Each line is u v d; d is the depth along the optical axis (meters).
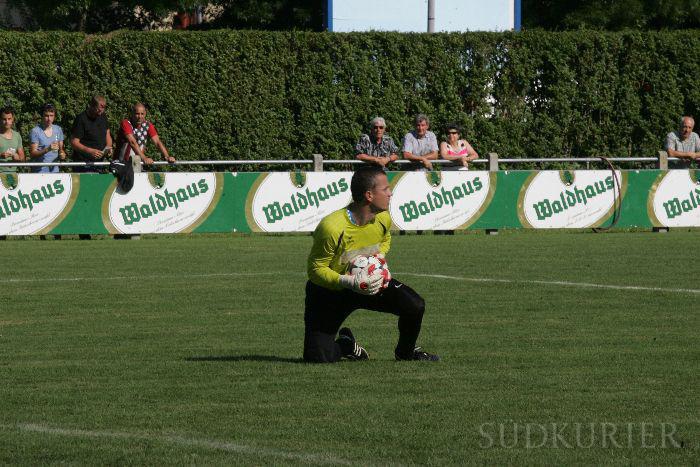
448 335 23.28
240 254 41.34
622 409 16.36
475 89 61.16
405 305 19.59
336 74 59.66
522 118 62.12
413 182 49.91
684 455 13.98
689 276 33.97
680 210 52.91
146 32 58.16
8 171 49.66
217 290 31.16
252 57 58.88
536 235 49.91
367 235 19.23
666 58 63.38
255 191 49.09
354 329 24.34
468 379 18.58
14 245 45.03
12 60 56.88
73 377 18.98
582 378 18.64
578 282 32.47
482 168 61.44
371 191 18.83
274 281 33.22
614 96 63.12
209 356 21.05
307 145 59.56
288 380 18.55
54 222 47.31
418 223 50.03
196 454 14.00
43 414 16.22
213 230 48.84
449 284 32.00
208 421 15.73
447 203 50.34
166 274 35.00
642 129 63.44
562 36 62.25
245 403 16.83
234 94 58.81
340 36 59.56
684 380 18.48
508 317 25.84
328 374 19.05
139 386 18.17
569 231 52.47
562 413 16.11
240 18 84.44
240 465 13.51
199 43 58.38
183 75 58.28
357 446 14.38
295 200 49.44
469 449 14.23
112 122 57.91
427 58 60.62
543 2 87.12
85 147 48.97
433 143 51.31
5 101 57.00
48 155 49.97
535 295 29.69
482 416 15.95
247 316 26.39
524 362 20.14
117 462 13.69
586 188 51.91
